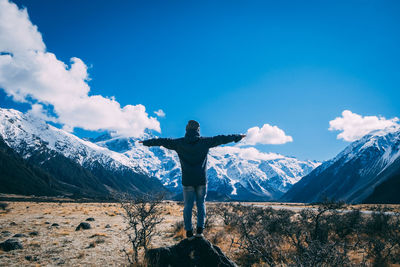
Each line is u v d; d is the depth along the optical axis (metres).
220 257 5.86
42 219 21.78
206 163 5.64
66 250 10.12
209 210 18.42
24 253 9.58
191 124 5.62
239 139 5.42
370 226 14.82
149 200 8.38
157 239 12.51
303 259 6.41
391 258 9.91
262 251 8.62
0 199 92.69
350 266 7.03
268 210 23.06
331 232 13.96
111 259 8.86
